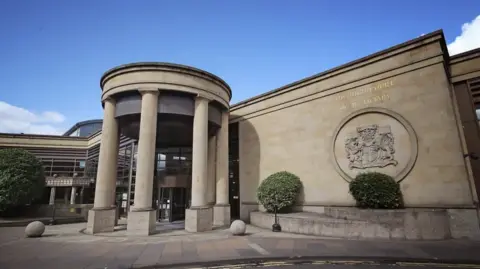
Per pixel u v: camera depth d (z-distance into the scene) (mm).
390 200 11953
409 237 10875
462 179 11398
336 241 10812
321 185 15836
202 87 15234
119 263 7832
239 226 12469
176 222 17953
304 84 17641
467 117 13578
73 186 28031
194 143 14766
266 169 18953
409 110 13164
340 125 15453
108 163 14445
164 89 14234
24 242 11062
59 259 8289
